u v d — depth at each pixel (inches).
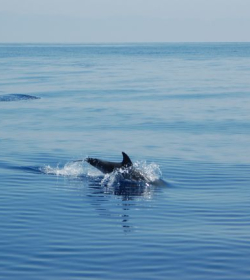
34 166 1074.7
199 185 942.4
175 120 1761.8
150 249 619.2
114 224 711.7
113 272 555.8
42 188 908.0
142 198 852.6
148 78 3818.9
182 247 625.9
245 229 692.1
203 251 613.9
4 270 559.8
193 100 2381.9
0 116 1887.3
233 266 572.7
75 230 685.3
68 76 4035.4
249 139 1408.7
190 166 1091.9
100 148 1285.7
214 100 2377.0
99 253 606.2
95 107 2137.1
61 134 1485.0
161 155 1203.9
